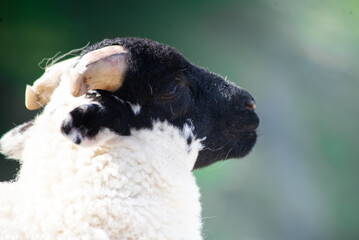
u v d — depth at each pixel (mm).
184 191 12266
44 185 10773
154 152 11945
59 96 11562
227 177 39781
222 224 38344
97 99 11156
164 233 11312
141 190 11344
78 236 10312
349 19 59031
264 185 44469
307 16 58188
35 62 45156
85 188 10750
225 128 14086
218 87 14008
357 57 58219
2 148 12664
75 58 12398
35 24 46656
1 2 45688
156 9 52219
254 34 55219
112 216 10688
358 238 48875
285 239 42875
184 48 52125
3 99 42250
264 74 53281
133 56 11805
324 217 47250
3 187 11211
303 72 55219
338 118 54344
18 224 10438
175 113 12656
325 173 50750
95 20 49500
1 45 44750
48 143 11156
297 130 50844
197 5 53875
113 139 11312
